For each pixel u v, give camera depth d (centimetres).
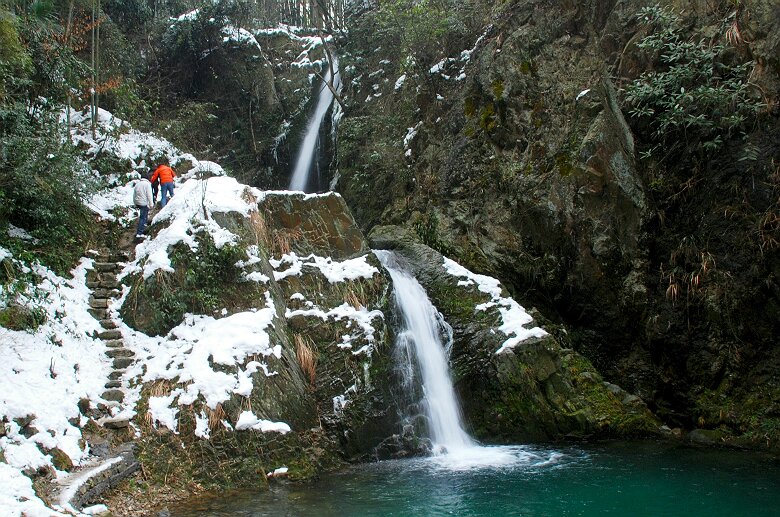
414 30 1545
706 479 750
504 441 938
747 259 984
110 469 637
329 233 1032
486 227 1260
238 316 848
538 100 1271
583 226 1116
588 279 1117
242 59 2161
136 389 772
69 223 1006
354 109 1903
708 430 953
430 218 1329
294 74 2220
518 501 673
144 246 983
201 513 616
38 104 1168
